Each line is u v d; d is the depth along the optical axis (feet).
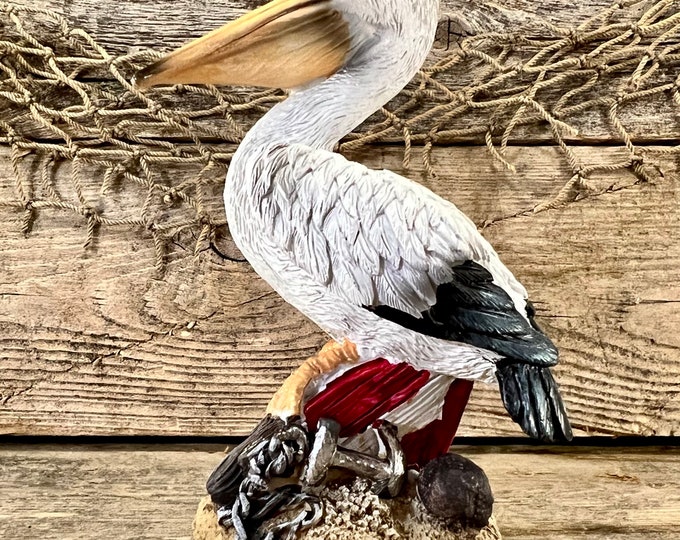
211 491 2.12
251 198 1.98
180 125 2.88
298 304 2.06
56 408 3.09
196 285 3.02
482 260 1.96
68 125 2.89
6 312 2.99
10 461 2.94
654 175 2.96
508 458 3.08
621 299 3.04
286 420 2.07
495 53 2.93
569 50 2.91
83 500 2.71
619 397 3.12
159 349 3.07
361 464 2.10
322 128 2.08
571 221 2.99
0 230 2.94
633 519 2.66
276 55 1.97
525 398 1.81
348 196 1.90
